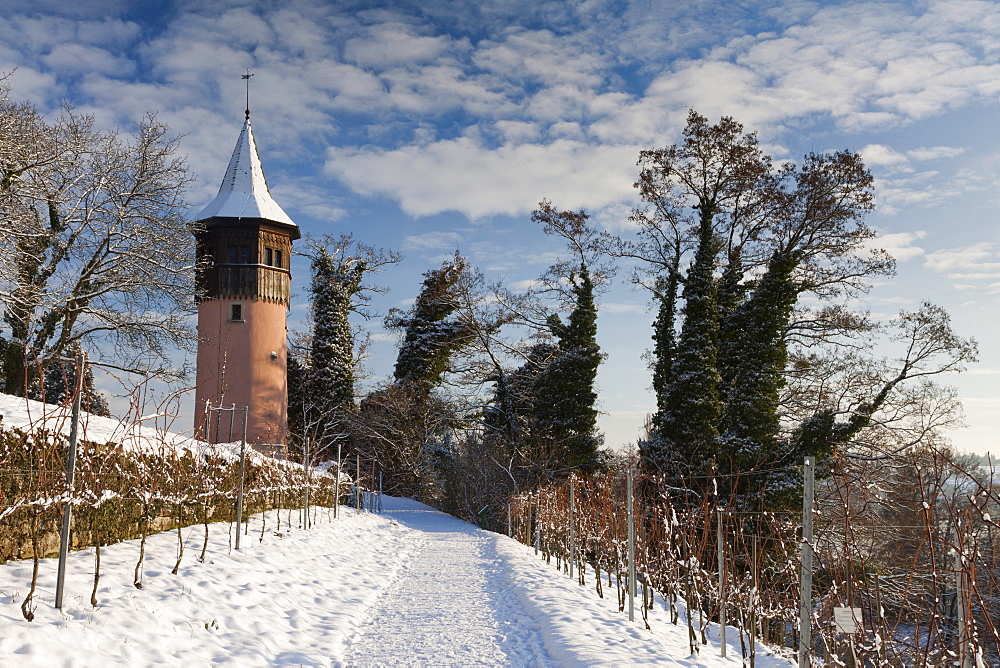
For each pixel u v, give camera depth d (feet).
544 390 122.52
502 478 112.78
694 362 94.07
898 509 35.94
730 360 100.73
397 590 42.96
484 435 135.23
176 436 46.16
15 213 71.00
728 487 79.51
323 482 88.89
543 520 72.43
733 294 111.24
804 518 26.78
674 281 118.62
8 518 26.81
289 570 40.19
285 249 123.13
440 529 88.53
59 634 20.48
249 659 24.53
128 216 84.38
